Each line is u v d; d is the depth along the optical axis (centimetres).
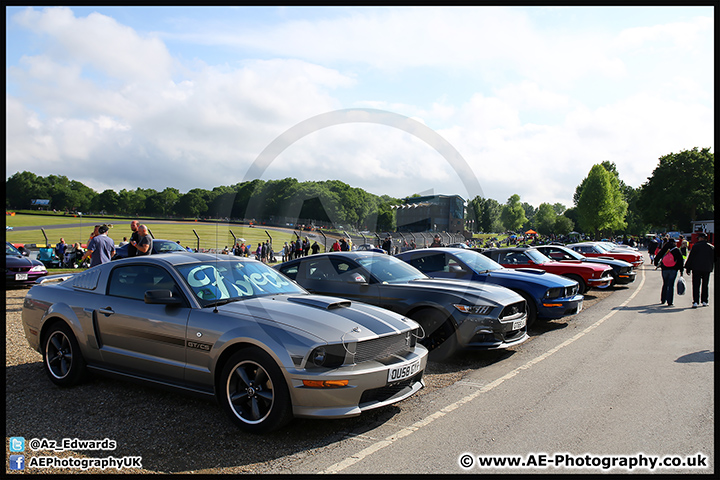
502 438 321
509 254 1129
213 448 304
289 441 316
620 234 10050
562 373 488
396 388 351
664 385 438
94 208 13438
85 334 408
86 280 439
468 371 500
